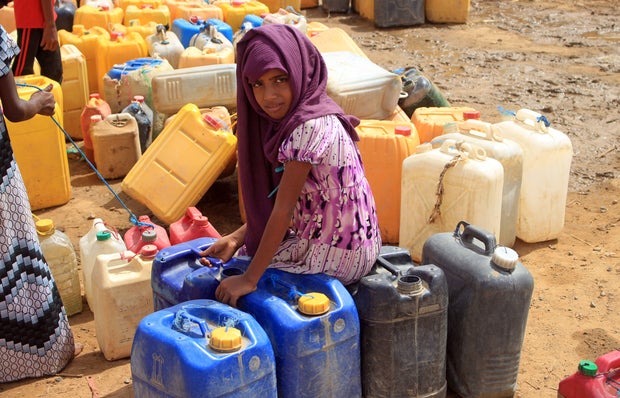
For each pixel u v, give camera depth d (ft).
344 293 11.23
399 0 43.52
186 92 22.21
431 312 11.76
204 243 12.92
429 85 22.99
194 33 29.30
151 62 25.05
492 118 28.86
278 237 10.94
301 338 10.60
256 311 10.93
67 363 14.21
